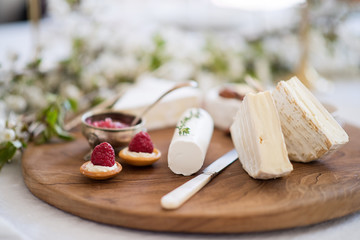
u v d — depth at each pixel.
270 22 1.14
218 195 0.46
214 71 0.94
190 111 0.61
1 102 0.75
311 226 0.46
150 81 0.81
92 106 0.76
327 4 1.04
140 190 0.48
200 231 0.43
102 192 0.47
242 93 0.70
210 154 0.59
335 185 0.49
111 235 0.44
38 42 0.82
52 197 0.48
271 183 0.49
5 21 1.18
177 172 0.52
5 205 0.48
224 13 1.26
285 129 0.54
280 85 0.54
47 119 0.61
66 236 0.43
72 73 0.84
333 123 0.54
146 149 0.53
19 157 0.59
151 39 0.91
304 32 0.97
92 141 0.56
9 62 0.75
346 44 1.08
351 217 0.48
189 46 0.93
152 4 1.22
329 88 1.01
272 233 0.45
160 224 0.43
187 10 1.26
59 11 0.83
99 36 0.86
